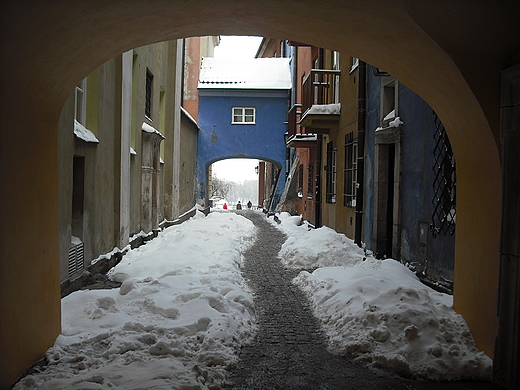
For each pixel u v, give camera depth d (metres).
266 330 5.66
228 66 29.44
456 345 4.68
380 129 10.07
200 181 28.22
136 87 12.35
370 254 10.84
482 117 4.42
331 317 5.89
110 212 9.89
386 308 5.30
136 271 8.60
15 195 3.86
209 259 9.79
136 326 5.12
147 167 13.62
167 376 3.88
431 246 7.80
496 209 4.54
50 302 4.65
